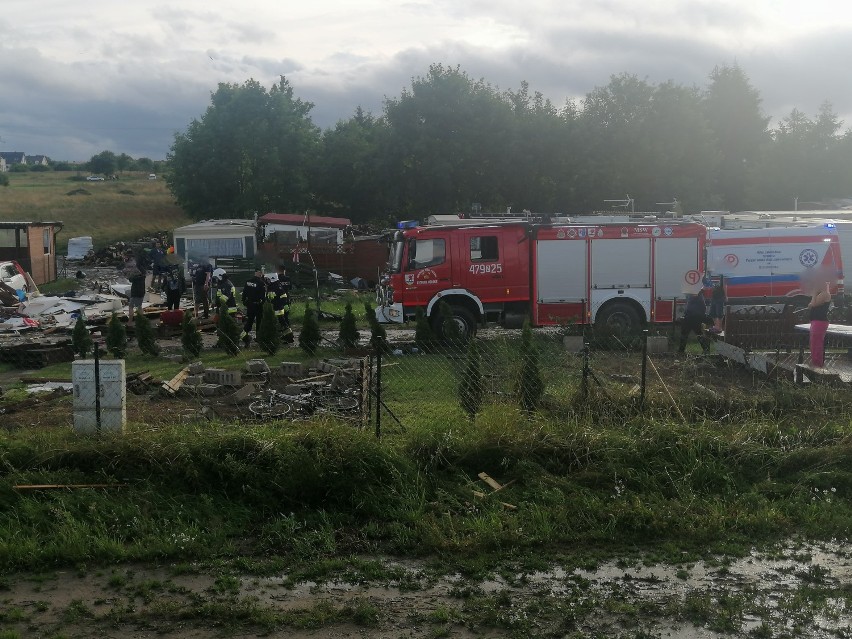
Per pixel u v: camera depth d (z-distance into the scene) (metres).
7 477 7.90
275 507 7.63
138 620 5.76
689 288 19.92
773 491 8.10
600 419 9.40
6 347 17.84
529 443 8.55
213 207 59.94
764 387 12.84
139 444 8.21
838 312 20.17
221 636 5.55
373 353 17.12
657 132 50.94
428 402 12.34
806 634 5.52
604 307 20.00
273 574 6.52
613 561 6.75
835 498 7.94
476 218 22.41
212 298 28.59
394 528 7.24
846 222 25.20
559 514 7.44
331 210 59.72
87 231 71.81
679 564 6.68
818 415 9.88
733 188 57.25
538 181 51.72
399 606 5.97
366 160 54.22
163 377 15.40
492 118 51.22
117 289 31.02
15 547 6.79
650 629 5.60
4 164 184.00
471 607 5.93
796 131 56.53
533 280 19.81
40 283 37.88
